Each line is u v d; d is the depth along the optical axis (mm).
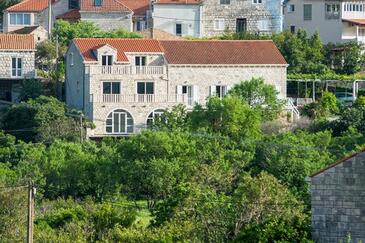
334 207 135375
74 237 162125
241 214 156875
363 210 134875
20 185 197250
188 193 171500
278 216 153625
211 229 156000
